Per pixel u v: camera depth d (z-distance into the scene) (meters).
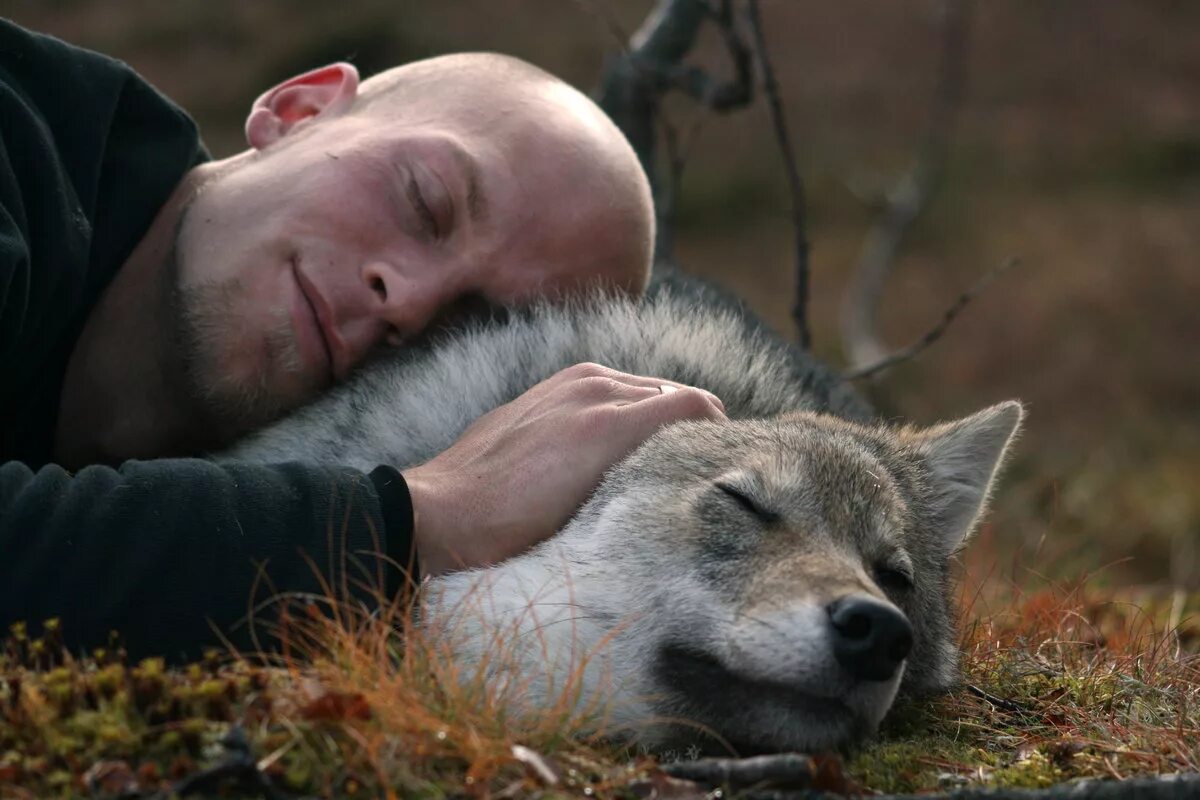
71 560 3.37
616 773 3.18
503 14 25.80
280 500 3.61
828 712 3.52
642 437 4.16
